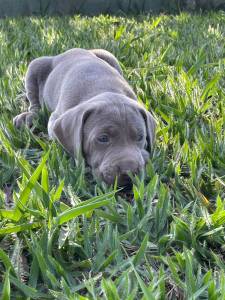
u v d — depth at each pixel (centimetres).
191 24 133
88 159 55
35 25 132
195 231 44
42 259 38
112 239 42
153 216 46
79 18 150
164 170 56
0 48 102
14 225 43
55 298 37
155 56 96
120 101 54
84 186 50
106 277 40
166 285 39
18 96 77
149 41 108
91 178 55
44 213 43
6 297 34
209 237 44
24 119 69
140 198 45
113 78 62
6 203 50
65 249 42
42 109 69
